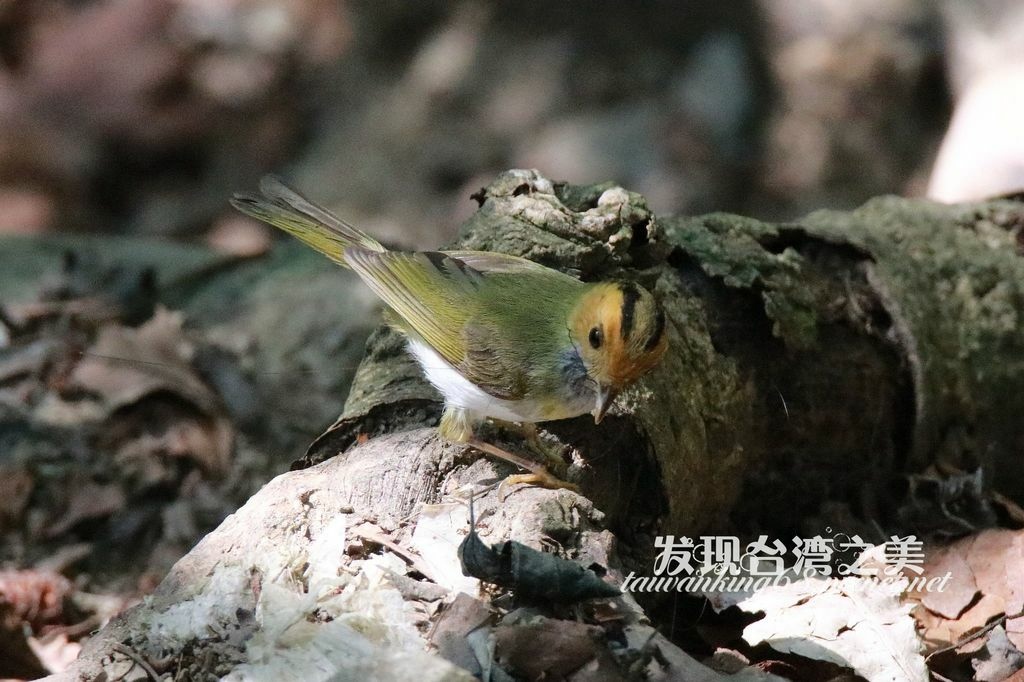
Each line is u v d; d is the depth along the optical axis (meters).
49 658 10.58
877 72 21.38
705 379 9.60
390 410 9.02
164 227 21.67
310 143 22.42
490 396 8.62
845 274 10.56
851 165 20.84
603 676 6.76
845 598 8.37
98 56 22.89
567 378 8.54
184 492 12.89
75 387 13.59
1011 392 11.08
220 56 23.16
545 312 8.68
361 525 7.88
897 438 10.51
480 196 10.11
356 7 23.59
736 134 21.00
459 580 7.47
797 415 10.16
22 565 11.96
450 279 9.04
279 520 7.89
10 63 22.88
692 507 9.43
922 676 7.82
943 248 11.15
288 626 7.09
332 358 14.54
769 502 10.28
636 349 8.09
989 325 11.03
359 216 20.70
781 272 10.20
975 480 10.05
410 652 6.77
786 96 21.44
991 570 9.34
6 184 21.80
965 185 16.89
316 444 9.01
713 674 6.88
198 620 7.31
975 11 21.14
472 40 22.64
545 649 6.82
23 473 12.61
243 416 13.70
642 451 8.91
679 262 10.15
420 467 8.45
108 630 7.50
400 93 22.41
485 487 8.34
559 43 22.34
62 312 14.70
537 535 7.72
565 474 8.73
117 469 12.89
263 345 14.70
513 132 21.34
